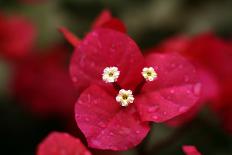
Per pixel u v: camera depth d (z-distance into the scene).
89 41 0.24
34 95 0.40
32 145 0.43
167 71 0.24
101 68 0.24
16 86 0.40
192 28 0.46
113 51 0.24
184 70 0.24
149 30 0.46
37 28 0.46
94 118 0.23
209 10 0.47
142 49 0.46
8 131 0.43
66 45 0.43
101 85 0.24
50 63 0.41
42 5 0.47
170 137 0.33
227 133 0.39
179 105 0.23
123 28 0.26
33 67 0.40
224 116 0.34
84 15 0.46
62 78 0.40
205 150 0.40
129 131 0.23
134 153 0.38
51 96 0.40
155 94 0.24
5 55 0.43
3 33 0.43
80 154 0.24
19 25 0.43
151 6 0.46
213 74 0.34
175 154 0.40
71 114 0.40
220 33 0.47
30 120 0.43
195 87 0.23
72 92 0.40
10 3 0.47
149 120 0.23
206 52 0.34
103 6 0.45
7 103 0.43
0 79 0.43
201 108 0.37
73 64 0.24
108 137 0.22
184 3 0.47
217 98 0.33
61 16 0.46
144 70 0.23
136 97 0.24
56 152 0.24
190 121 0.32
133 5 0.46
